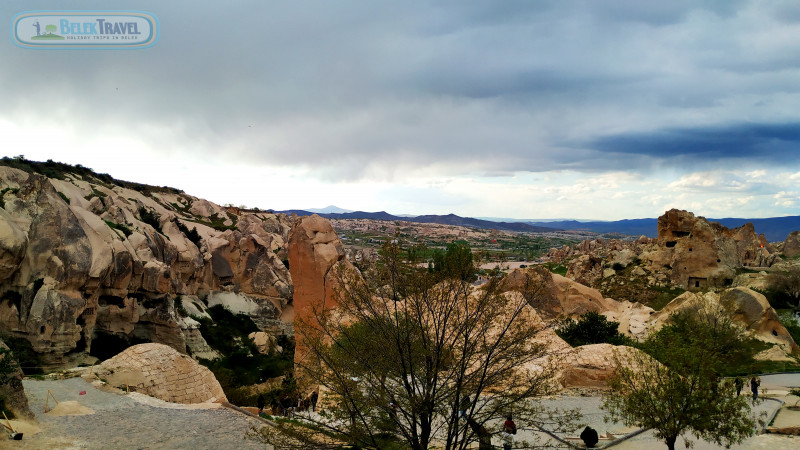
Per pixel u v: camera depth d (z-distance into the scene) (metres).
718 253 87.44
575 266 99.25
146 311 66.44
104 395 28.16
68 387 28.86
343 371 19.62
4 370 22.47
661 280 85.88
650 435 26.27
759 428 27.08
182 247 82.56
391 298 21.23
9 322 52.03
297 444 19.67
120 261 63.78
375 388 19.30
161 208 98.19
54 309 53.00
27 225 55.69
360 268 22.25
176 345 65.00
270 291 88.31
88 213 66.75
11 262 51.97
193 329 68.06
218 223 112.06
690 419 20.39
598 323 48.91
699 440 25.19
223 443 23.27
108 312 62.59
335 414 19.36
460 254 21.73
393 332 19.44
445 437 20.98
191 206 116.56
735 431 20.81
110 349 60.84
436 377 19.03
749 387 39.41
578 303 56.38
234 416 27.33
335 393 20.11
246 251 90.75
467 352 20.06
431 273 20.91
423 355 19.14
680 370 21.11
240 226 110.31
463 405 19.61
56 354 52.59
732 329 46.09
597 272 95.69
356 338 20.09
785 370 45.22
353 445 19.41
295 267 39.72
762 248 99.81
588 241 141.00
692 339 24.34
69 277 55.66
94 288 58.88
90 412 25.50
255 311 85.56
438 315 20.11
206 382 31.91
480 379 20.47
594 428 27.30
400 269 20.45
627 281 88.56
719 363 21.94
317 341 20.14
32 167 83.38
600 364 34.44
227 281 87.25
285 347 80.38
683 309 50.34
